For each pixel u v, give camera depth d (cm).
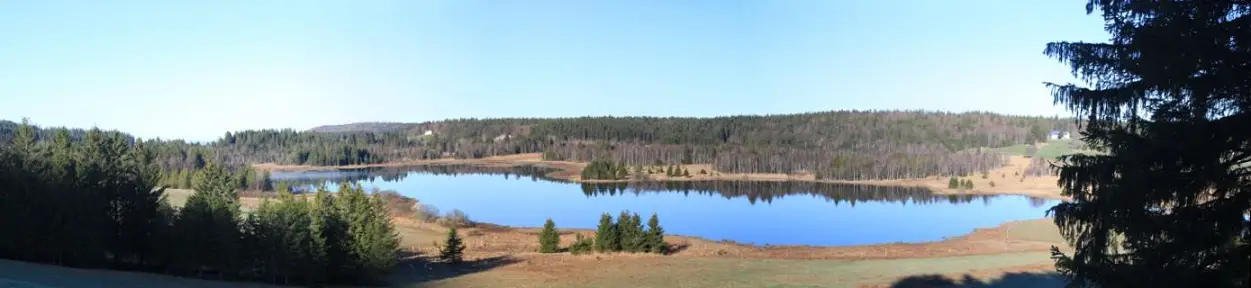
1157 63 1031
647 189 16988
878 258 5369
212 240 3759
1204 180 1013
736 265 4891
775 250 6481
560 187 17525
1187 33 1002
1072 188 1227
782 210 11906
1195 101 1027
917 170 19275
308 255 3944
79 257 3919
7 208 3659
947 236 8331
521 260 5444
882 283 3900
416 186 17550
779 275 4334
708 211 11725
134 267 4053
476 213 11281
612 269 4803
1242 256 966
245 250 3816
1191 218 1046
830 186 17738
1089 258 1219
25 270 3033
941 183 17625
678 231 8981
